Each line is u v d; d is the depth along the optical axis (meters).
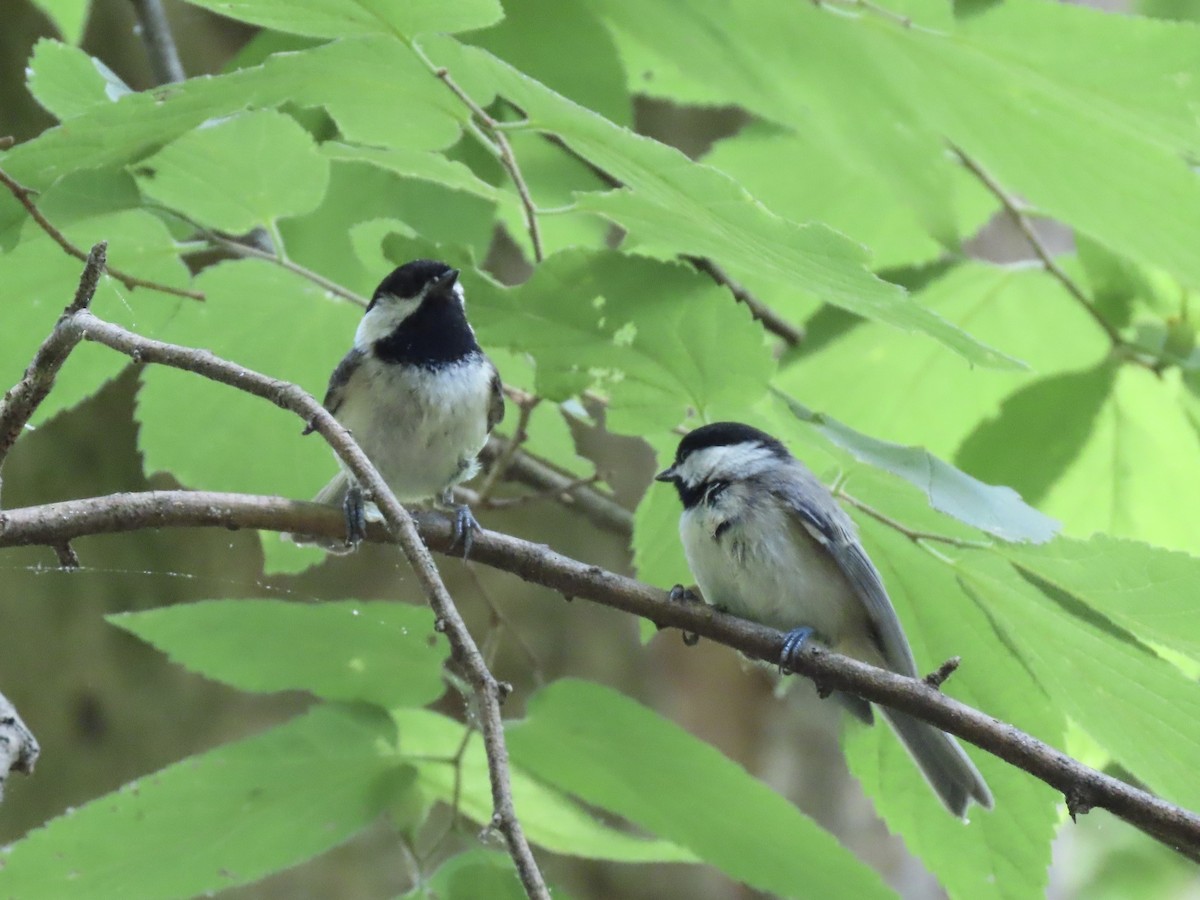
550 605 11.34
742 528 7.06
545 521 11.48
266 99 5.75
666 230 6.07
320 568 11.00
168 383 7.35
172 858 6.00
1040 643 6.32
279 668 6.36
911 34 6.81
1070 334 9.11
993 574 6.24
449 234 8.51
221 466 7.53
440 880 5.84
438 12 5.27
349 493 6.12
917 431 9.20
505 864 5.89
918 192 7.91
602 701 6.29
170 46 8.65
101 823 5.89
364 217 8.42
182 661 6.33
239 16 5.43
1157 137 6.65
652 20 7.75
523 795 6.58
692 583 7.62
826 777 11.69
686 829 6.46
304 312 7.48
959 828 6.85
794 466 7.27
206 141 6.45
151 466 7.47
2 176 5.71
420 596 11.16
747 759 11.67
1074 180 7.18
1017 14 6.38
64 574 10.38
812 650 5.92
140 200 6.64
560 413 7.96
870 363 8.98
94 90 6.32
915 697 5.60
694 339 6.35
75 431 10.61
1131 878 14.33
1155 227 7.09
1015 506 5.74
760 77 7.75
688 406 6.82
